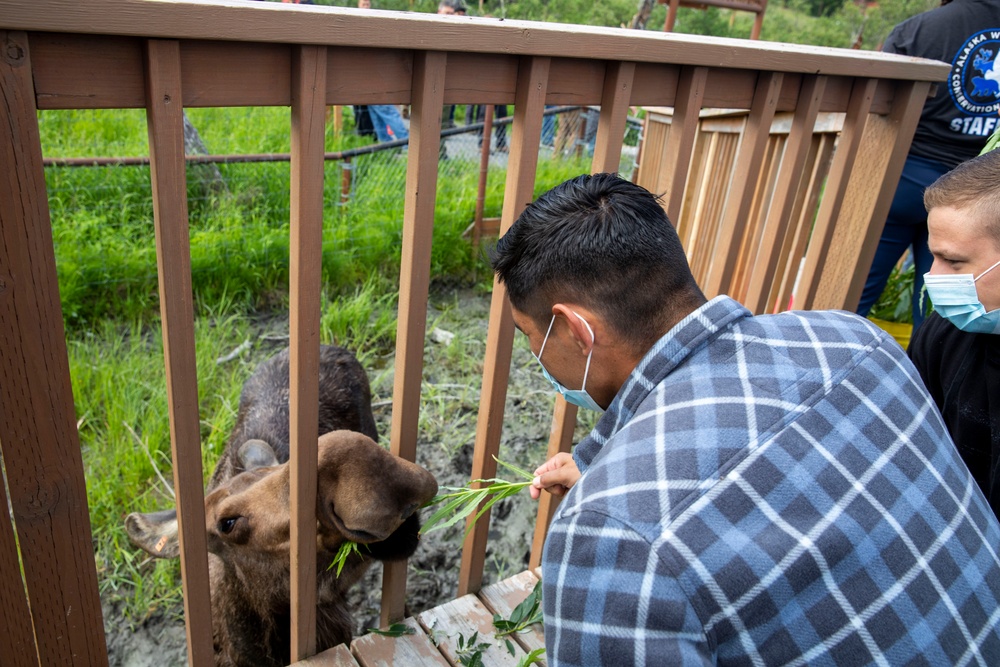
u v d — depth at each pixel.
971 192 1.79
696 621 1.07
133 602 3.26
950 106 3.46
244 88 1.49
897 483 1.22
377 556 2.16
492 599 2.47
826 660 1.11
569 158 9.12
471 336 5.59
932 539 1.21
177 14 1.29
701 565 1.07
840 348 1.34
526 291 1.41
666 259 1.33
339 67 1.59
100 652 1.76
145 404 4.19
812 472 1.17
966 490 1.33
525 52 1.76
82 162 5.76
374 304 5.75
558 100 1.96
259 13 1.37
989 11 3.33
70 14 1.20
